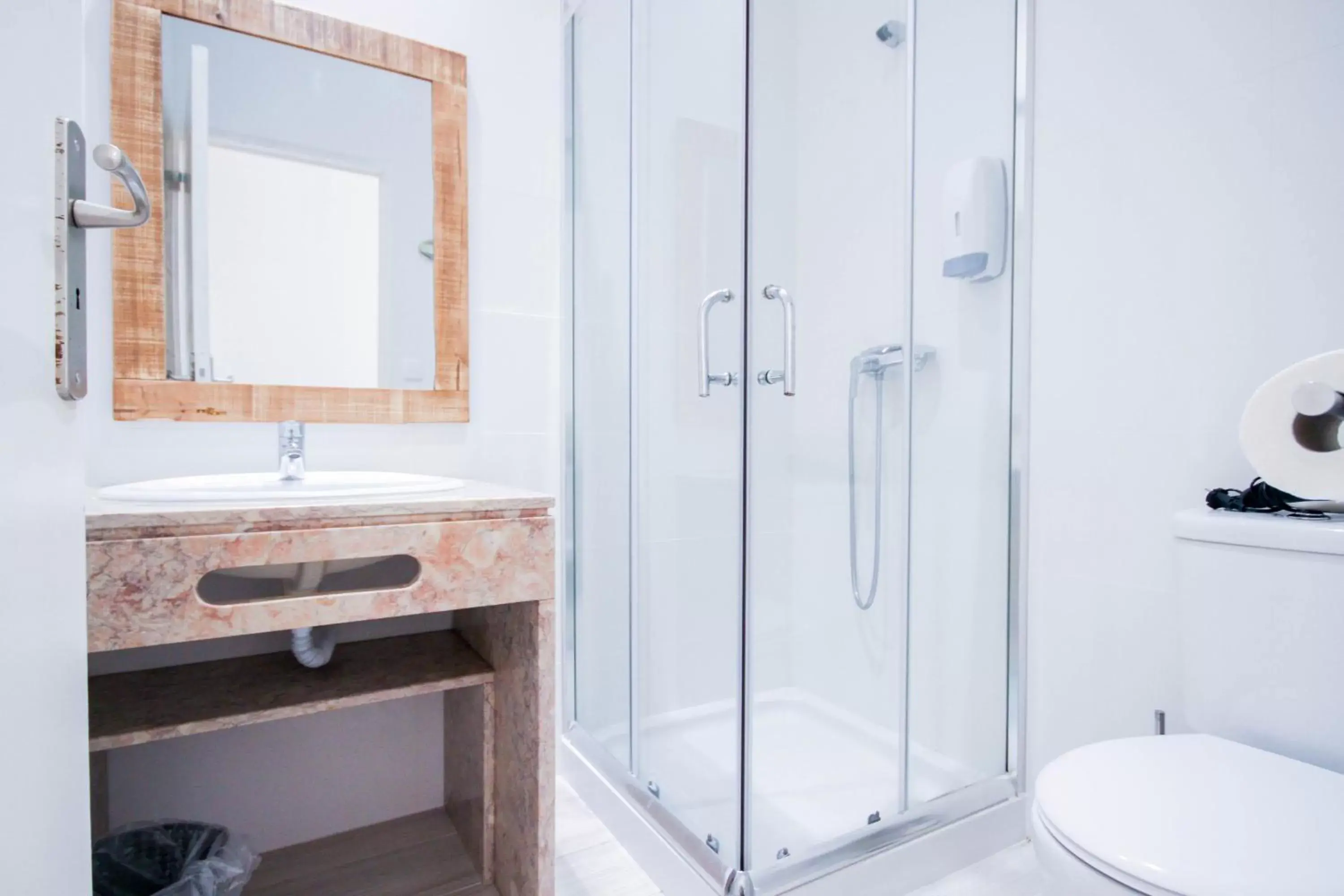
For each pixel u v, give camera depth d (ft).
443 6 5.40
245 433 4.72
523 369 5.79
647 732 5.04
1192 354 3.98
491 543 3.72
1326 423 3.19
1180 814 2.56
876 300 5.38
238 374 4.71
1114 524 4.38
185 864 3.68
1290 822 2.49
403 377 5.24
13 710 1.38
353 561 4.33
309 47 4.88
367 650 4.86
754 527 4.40
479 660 4.66
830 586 4.92
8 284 1.40
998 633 5.00
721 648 4.43
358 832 5.04
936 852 4.39
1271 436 3.33
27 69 1.49
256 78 4.73
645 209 5.18
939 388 5.16
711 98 4.62
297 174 4.87
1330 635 3.01
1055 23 4.68
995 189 4.94
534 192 5.80
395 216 5.19
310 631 4.23
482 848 4.51
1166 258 4.10
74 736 1.76
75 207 1.74
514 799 4.17
